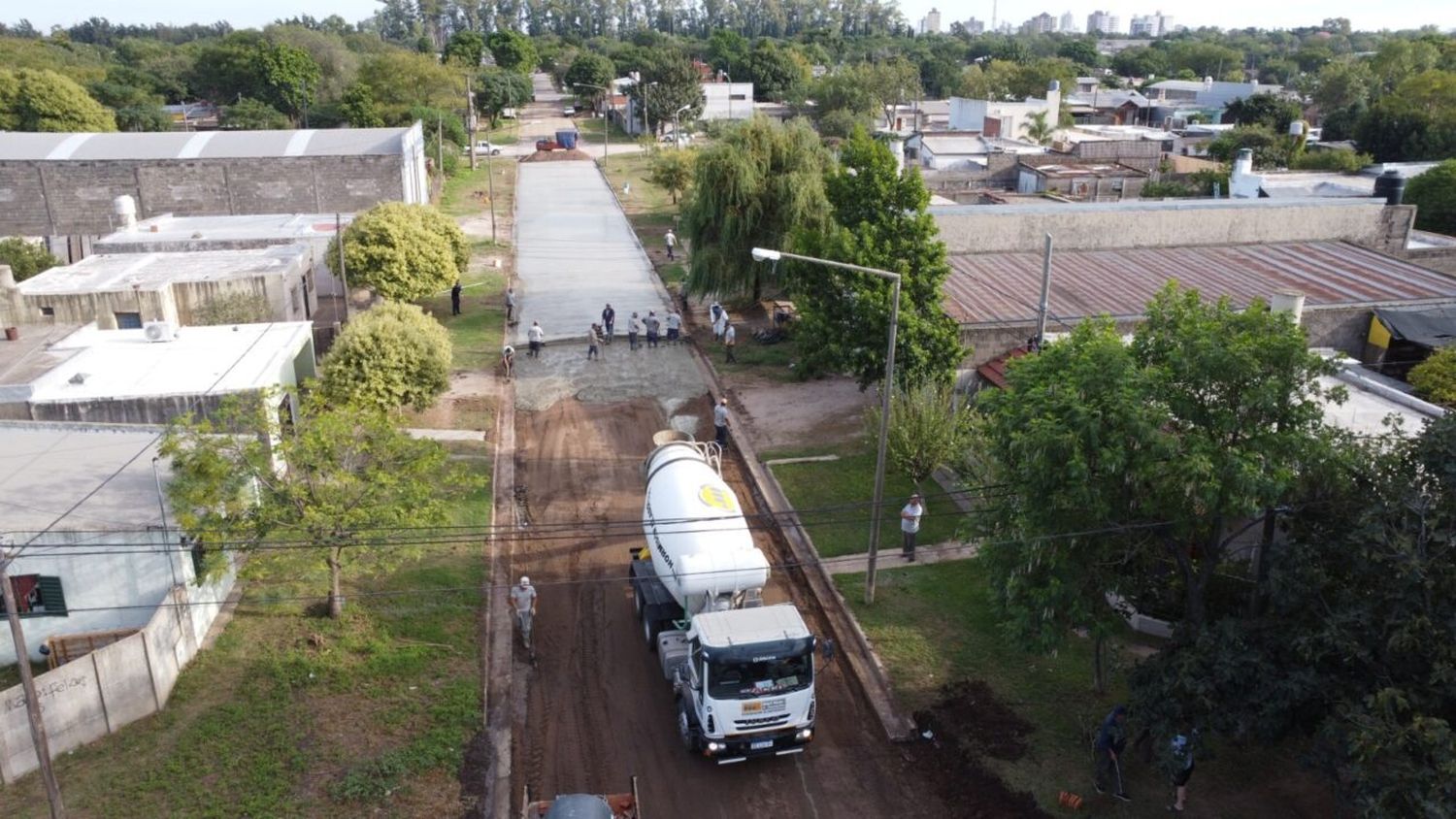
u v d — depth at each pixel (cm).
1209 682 1415
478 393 3425
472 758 1678
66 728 1611
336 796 1559
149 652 1709
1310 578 1389
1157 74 18550
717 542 1886
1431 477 1376
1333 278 3569
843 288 2961
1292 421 1486
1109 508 1525
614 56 16725
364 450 1962
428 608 2092
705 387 3534
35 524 1833
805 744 1702
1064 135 8750
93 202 5878
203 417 2370
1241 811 1563
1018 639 1680
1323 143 9175
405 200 6191
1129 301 3288
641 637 2083
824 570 2319
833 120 10388
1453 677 1237
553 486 2783
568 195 7675
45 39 15725
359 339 2825
